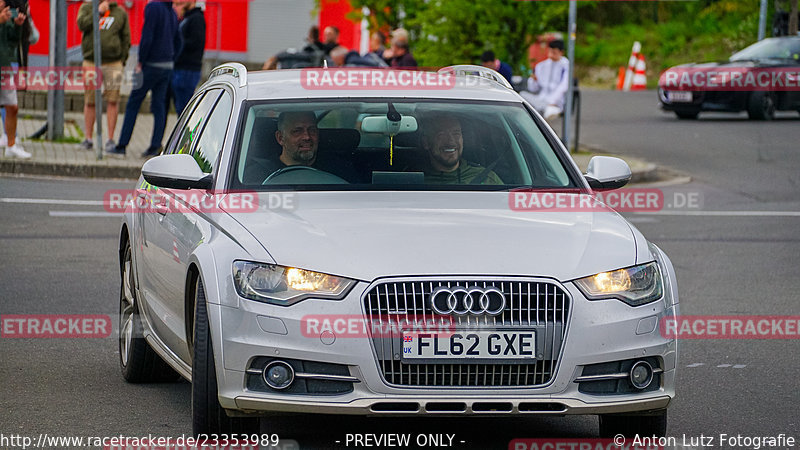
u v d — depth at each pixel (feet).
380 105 88.43
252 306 70.18
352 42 384.06
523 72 290.76
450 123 87.76
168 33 236.43
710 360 106.93
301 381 69.67
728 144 295.69
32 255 151.43
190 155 90.17
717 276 149.59
